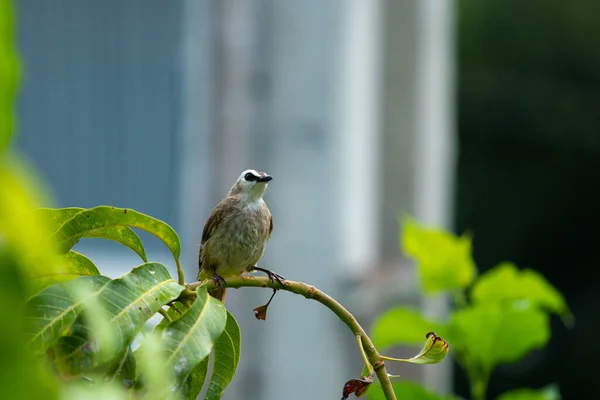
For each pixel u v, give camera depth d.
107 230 4.41
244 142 13.52
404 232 7.75
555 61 30.45
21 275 1.85
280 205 13.18
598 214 30.80
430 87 13.84
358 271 13.15
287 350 13.02
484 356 7.38
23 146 19.81
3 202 1.80
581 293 31.03
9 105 1.81
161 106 19.78
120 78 20.16
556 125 30.47
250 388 13.04
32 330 3.62
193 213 14.17
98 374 3.61
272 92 13.39
